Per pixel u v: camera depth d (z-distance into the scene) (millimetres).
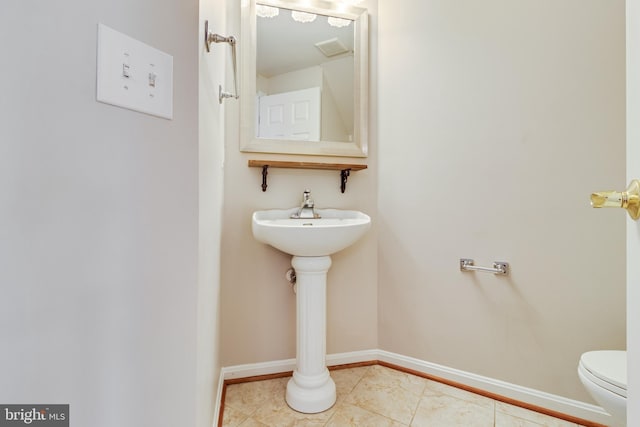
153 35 558
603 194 520
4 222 384
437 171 1613
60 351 436
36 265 410
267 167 1595
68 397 446
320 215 1684
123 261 513
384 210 1760
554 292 1343
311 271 1414
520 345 1414
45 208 417
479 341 1509
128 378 524
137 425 541
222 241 1511
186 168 626
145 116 545
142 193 542
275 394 1489
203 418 834
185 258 626
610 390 907
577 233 1297
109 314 493
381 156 1765
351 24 1744
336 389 1527
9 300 389
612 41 1230
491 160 1475
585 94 1276
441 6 1600
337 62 1743
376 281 1772
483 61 1491
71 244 445
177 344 614
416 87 1669
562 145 1320
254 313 1619
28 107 400
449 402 1428
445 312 1596
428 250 1641
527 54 1389
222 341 1567
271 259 1646
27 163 401
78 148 450
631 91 534
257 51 1644
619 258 1237
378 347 1764
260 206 1623
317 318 1423
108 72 481
